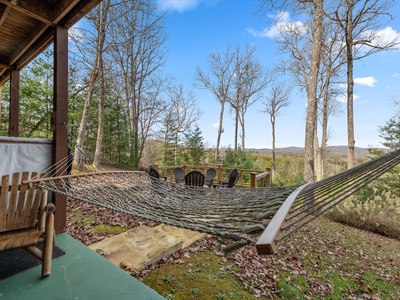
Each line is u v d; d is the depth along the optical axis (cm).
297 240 443
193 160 1631
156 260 283
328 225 568
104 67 1112
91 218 409
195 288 249
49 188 198
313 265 351
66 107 277
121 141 1181
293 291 273
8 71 463
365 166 170
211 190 303
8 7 253
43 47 343
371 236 525
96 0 224
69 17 258
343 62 1268
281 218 90
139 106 1480
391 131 899
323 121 1408
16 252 225
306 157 690
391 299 292
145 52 1407
